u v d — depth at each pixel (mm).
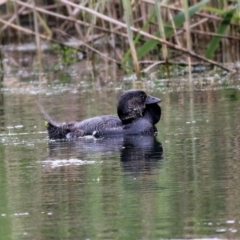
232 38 37875
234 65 38250
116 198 15086
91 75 38844
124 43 45812
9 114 27531
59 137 22688
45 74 40312
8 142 22172
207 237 12461
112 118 23047
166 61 37406
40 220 13914
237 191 15117
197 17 42688
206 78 34906
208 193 15094
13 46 53000
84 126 22750
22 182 16953
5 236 13078
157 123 24172
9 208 14812
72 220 13797
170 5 40781
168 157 18859
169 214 13820
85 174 17391
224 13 36969
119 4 43844
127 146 20766
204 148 19734
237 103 27031
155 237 12617
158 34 37375
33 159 19469
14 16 46875
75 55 47219
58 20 51469
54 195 15609
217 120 23891
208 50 37875
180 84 33625
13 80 38625
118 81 35875
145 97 23000
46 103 30094
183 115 25266
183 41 42562
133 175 17000
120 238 12672
